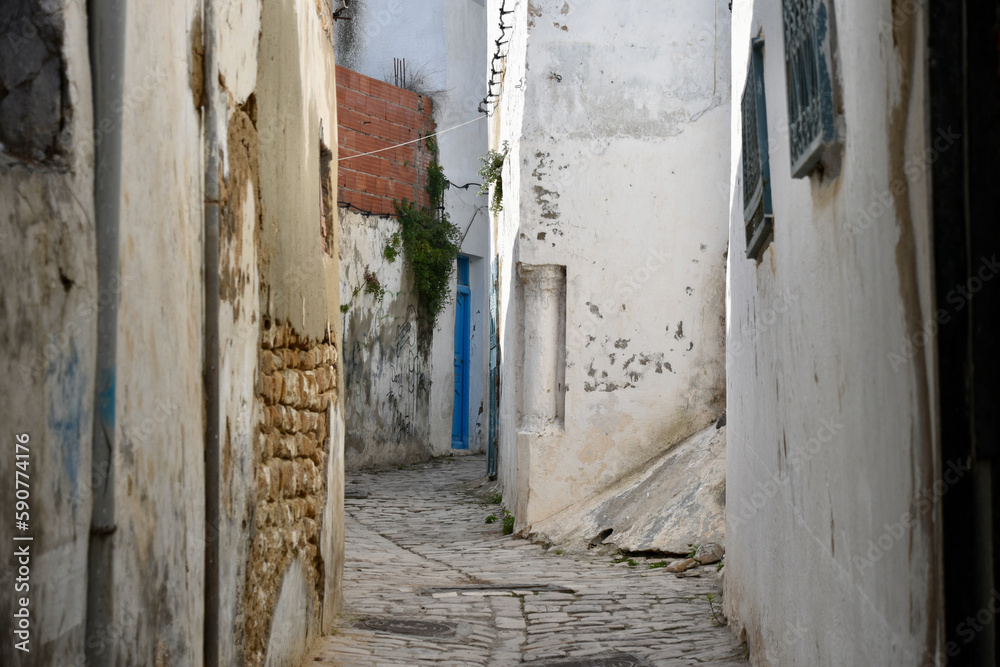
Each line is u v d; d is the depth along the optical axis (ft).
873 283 8.39
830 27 9.42
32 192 7.25
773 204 13.75
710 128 33.45
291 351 15.72
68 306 7.63
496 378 46.50
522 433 33.47
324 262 19.27
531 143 33.68
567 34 33.63
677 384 33.24
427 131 60.08
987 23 6.64
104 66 8.20
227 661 11.26
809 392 11.43
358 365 53.42
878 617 8.40
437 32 61.46
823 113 9.48
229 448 11.42
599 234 33.50
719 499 28.76
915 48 7.01
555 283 33.83
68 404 7.61
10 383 6.81
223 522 11.08
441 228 60.03
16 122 7.65
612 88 33.60
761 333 15.35
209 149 10.82
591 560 28.40
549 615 20.76
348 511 39.60
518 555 29.43
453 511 39.83
